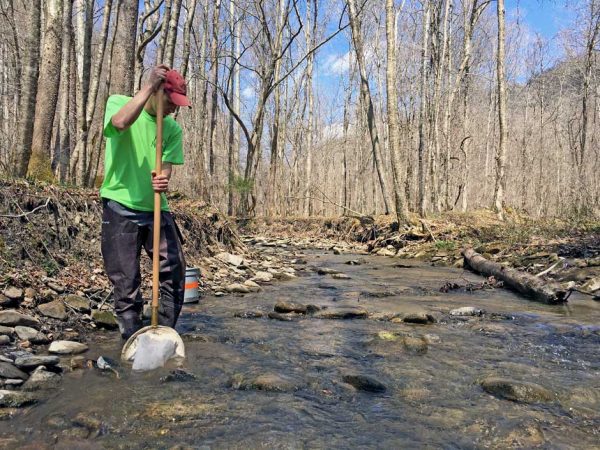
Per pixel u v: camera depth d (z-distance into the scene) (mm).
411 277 8648
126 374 2986
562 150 30656
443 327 4613
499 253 10070
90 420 2320
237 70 27734
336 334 4266
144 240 3514
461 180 26000
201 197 17656
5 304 3918
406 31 27125
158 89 3240
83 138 8891
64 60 11109
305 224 21344
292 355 3578
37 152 7551
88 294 4688
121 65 9492
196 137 23234
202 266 7484
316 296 6441
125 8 9477
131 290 3430
